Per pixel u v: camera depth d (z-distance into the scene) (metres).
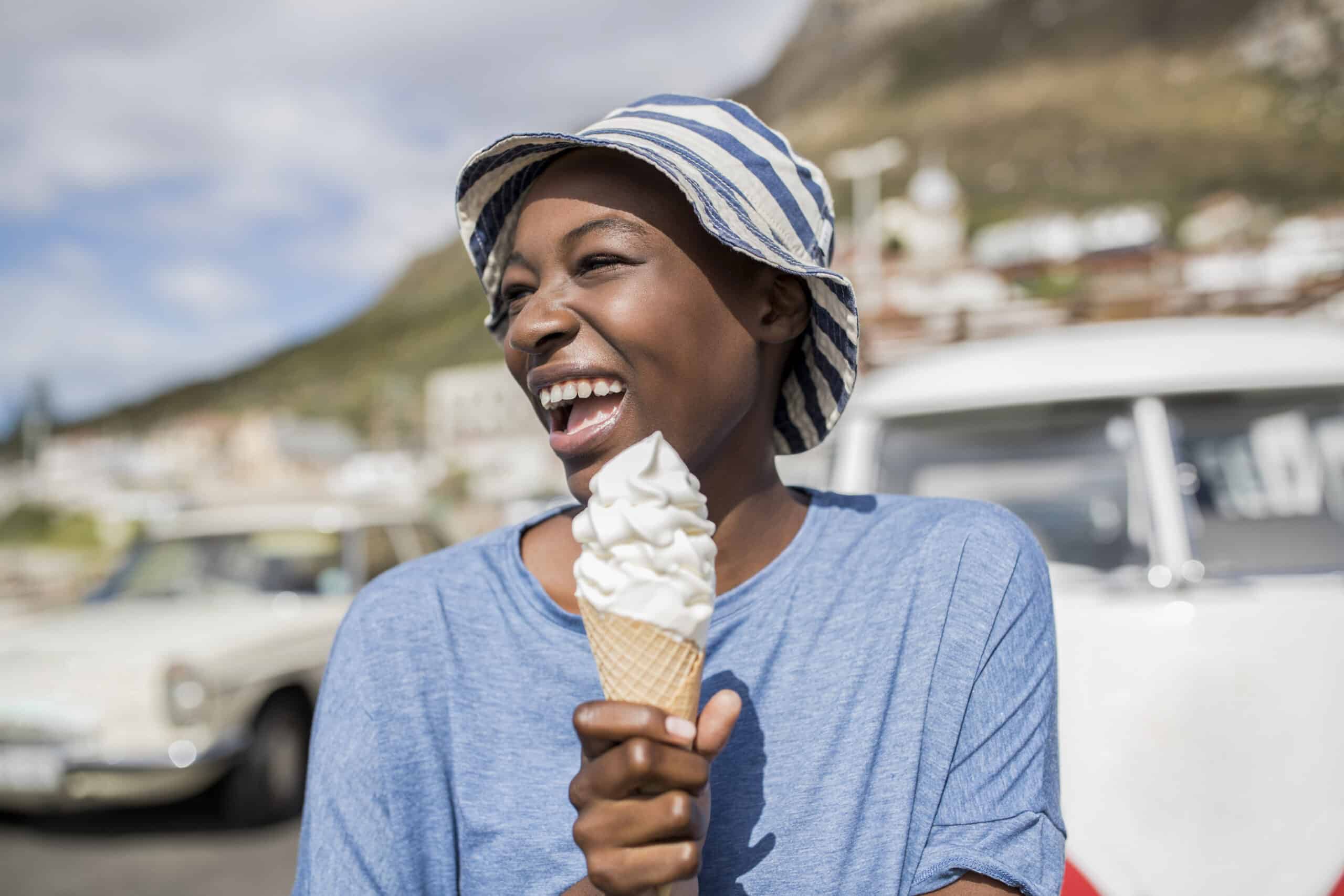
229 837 5.62
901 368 3.84
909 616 1.18
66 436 198.38
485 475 54.56
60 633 5.68
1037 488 3.30
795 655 1.18
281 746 5.72
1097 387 3.32
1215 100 176.50
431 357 185.50
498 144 1.25
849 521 1.31
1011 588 1.20
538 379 1.20
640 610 0.94
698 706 1.08
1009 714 1.15
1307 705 2.58
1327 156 149.38
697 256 1.21
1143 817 2.55
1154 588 2.90
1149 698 2.65
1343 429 3.18
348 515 6.64
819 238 1.31
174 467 102.19
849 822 1.09
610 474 0.96
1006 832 1.10
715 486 1.27
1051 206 148.25
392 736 1.18
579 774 0.94
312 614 6.00
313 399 192.62
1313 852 2.45
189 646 5.43
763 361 1.32
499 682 1.19
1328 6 192.62
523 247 1.23
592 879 0.92
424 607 1.25
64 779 5.23
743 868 1.09
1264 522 3.05
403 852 1.15
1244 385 3.25
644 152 1.15
